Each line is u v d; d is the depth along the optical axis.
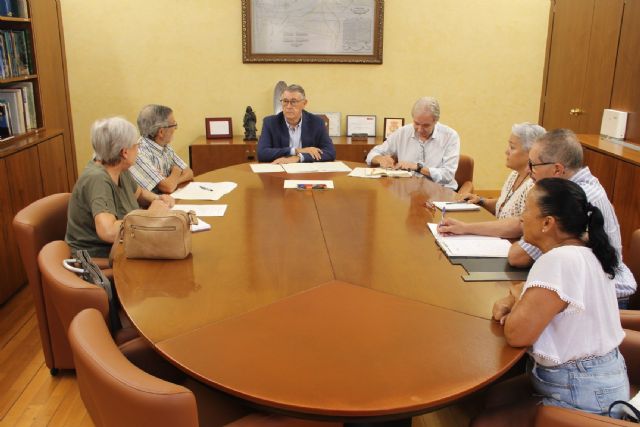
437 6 5.04
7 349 2.86
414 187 3.12
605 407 1.48
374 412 1.21
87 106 4.95
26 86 3.93
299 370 1.35
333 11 4.92
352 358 1.40
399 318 1.60
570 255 1.44
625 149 3.71
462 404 2.42
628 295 1.98
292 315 1.61
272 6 4.86
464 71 5.20
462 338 1.50
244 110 5.10
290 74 5.06
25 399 2.45
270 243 2.20
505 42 5.16
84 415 2.36
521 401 1.57
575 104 4.69
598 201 2.03
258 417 1.36
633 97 3.91
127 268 1.95
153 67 4.93
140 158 3.00
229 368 1.35
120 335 1.92
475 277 1.88
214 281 1.84
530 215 1.56
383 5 4.95
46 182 3.83
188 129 5.10
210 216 2.55
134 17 4.81
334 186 3.12
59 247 2.03
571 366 1.49
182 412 1.19
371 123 5.17
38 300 2.46
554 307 1.41
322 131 3.93
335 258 2.05
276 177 3.32
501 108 5.32
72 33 4.79
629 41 3.94
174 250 2.01
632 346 1.70
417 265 1.99
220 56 4.96
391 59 5.11
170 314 1.62
